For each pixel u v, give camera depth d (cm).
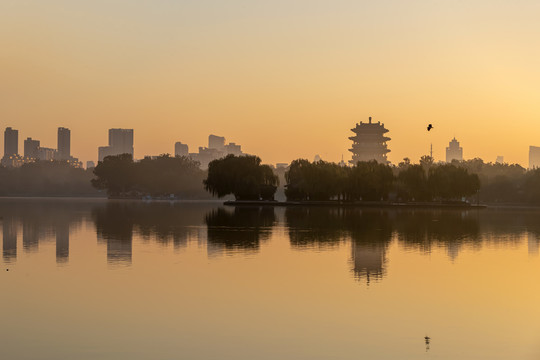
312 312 2550
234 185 14750
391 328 2316
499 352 2044
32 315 2478
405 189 14862
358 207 13900
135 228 6725
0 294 2869
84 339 2159
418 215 10331
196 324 2358
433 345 2111
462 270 3669
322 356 1995
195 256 4212
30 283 3138
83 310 2562
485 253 4544
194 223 7575
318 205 14438
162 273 3462
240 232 6225
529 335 2231
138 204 16475
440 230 6744
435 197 15175
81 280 3225
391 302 2745
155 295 2856
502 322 2411
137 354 2003
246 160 15012
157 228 6725
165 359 1958
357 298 2828
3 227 6781
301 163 15500
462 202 15388
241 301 2752
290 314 2516
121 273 3462
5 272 3478
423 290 3019
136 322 2381
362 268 3709
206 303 2702
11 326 2319
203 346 2088
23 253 4347
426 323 2389
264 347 2081
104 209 12344
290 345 2103
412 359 1973
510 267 3812
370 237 5725
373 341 2153
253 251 4528
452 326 2350
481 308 2644
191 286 3073
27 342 2122
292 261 3981
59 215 9619
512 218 9856
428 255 4366
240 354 2009
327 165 14800
